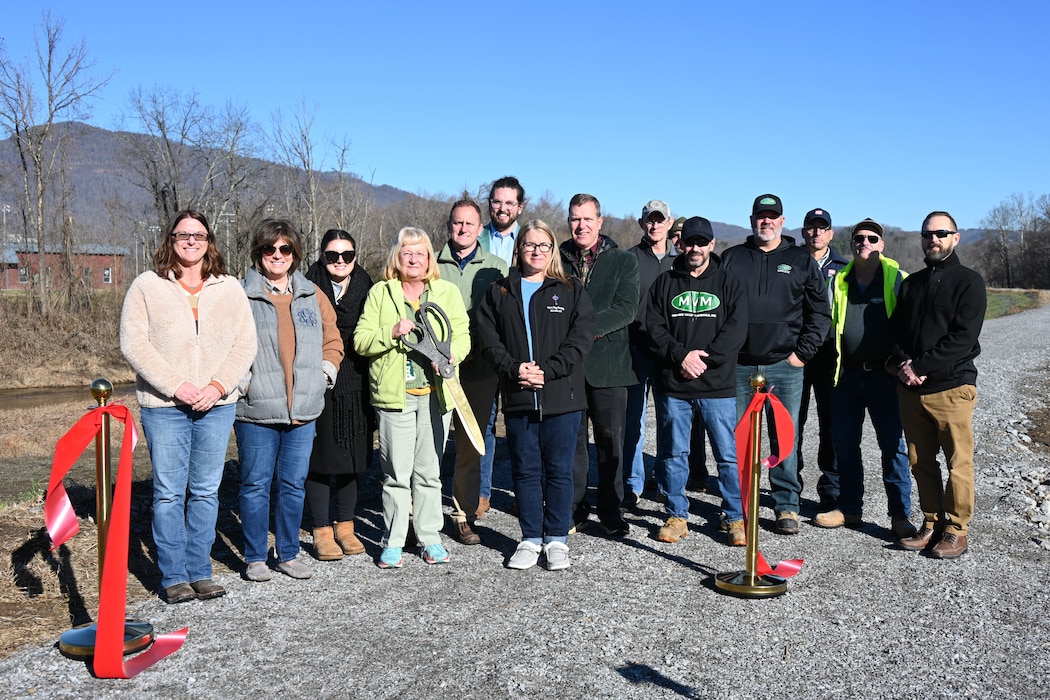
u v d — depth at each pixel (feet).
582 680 11.55
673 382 18.07
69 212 106.93
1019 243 319.68
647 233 22.11
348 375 16.88
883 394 18.65
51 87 102.89
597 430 18.65
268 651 12.42
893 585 15.56
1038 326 104.32
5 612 13.78
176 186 111.96
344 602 14.47
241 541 18.31
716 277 18.04
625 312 18.16
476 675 11.67
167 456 14.07
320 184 115.85
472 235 19.10
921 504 17.95
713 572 16.25
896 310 17.95
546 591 15.07
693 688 11.36
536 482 16.67
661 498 22.36
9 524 18.45
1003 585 15.62
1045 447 31.76
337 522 17.54
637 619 13.75
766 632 13.28
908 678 11.74
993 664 12.22
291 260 15.60
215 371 14.25
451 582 15.56
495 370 17.06
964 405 16.98
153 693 11.09
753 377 15.33
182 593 14.38
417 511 16.90
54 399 71.77
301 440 15.76
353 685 11.36
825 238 22.91
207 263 14.49
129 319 13.76
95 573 15.65
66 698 10.95
